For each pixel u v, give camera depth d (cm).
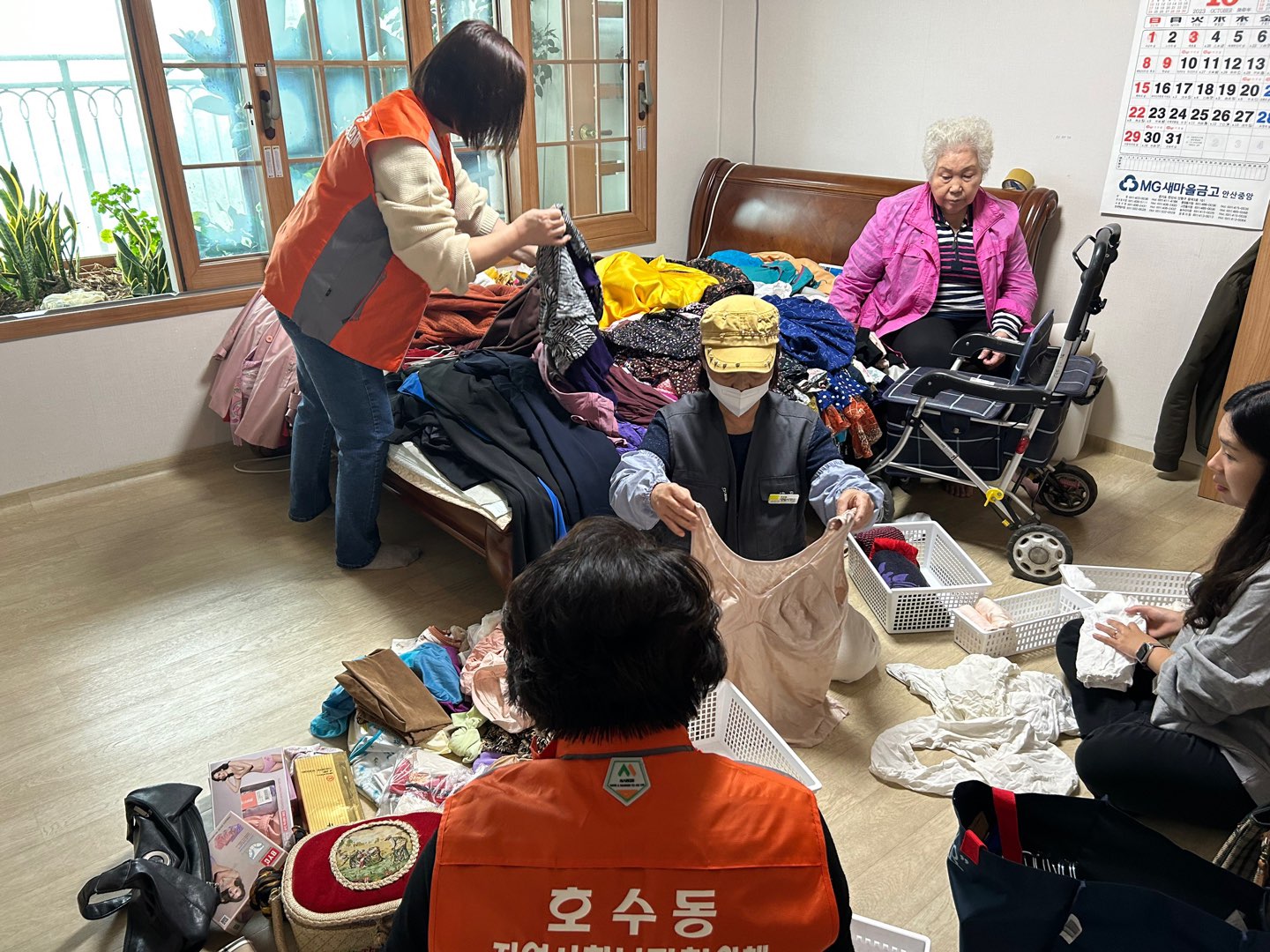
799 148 432
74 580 272
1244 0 287
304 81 343
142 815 176
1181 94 308
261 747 207
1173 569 273
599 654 73
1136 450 351
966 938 115
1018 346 276
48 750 206
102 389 323
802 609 192
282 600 262
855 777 197
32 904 169
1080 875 124
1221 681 156
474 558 284
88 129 402
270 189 341
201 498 323
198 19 313
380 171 217
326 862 151
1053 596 247
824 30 404
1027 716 208
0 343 301
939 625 246
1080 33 328
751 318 186
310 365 246
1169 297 329
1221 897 117
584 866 73
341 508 268
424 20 363
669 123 441
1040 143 349
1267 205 284
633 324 302
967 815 120
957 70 366
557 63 396
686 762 77
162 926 154
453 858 74
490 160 406
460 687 217
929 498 321
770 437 198
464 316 311
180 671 232
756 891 74
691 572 78
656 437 201
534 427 250
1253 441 150
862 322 334
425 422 261
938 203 316
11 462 313
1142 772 170
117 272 362
